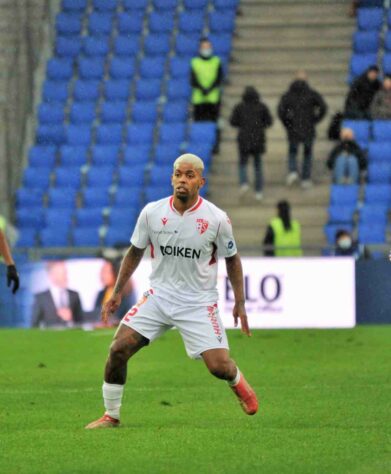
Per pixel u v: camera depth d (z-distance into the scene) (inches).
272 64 3048.7
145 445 893.8
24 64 2955.2
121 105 2997.0
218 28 3149.6
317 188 2731.3
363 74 2751.0
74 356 1672.0
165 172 2783.0
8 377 1412.4
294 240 2282.2
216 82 2839.6
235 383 939.3
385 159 2719.0
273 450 872.3
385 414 1071.0
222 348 929.5
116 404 986.7
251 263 2124.8
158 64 3100.4
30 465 818.2
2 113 2883.9
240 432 959.6
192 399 1194.0
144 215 935.0
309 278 2121.1
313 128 2652.6
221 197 2753.4
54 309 2169.0
